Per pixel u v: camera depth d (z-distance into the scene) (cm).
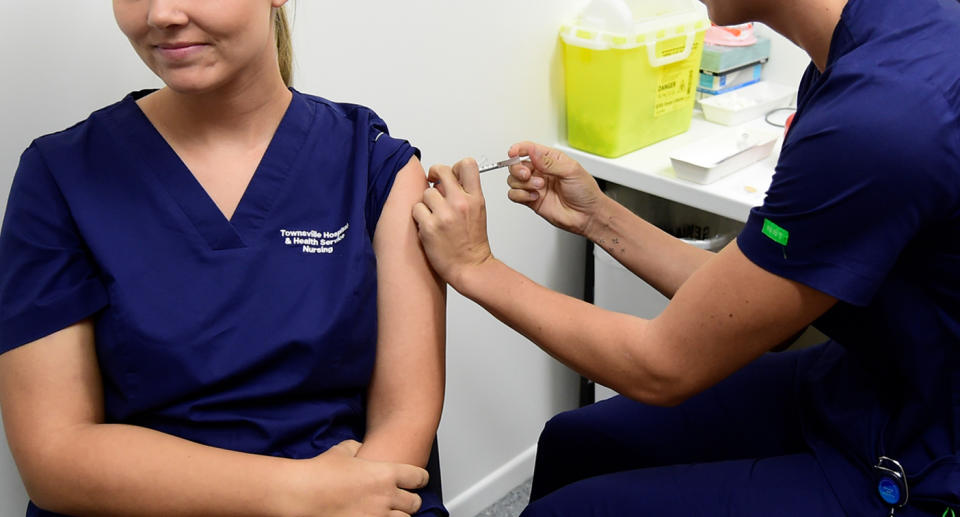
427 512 100
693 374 101
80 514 92
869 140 84
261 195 100
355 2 144
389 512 92
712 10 107
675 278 127
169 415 95
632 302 186
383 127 114
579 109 181
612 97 172
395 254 109
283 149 103
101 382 98
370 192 109
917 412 99
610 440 128
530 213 188
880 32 92
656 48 172
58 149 97
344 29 144
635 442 126
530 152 125
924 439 100
